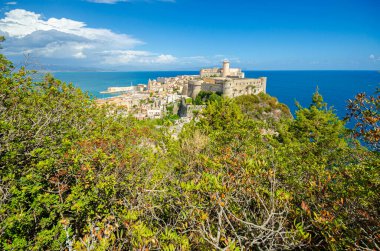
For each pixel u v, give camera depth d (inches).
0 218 218.5
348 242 172.1
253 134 500.1
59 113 423.5
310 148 490.9
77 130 434.3
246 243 161.3
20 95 377.4
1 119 323.0
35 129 348.8
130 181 278.8
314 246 178.4
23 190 233.8
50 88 427.8
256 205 215.6
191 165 342.0
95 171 278.2
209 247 169.9
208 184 195.2
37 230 246.8
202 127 767.7
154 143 490.6
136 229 169.2
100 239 163.5
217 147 419.2
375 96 239.8
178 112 3784.5
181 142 475.2
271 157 313.7
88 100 528.1
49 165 261.0
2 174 263.3
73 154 283.6
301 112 1072.8
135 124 569.9
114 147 377.1
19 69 365.4
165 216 244.1
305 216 208.5
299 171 333.7
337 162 412.5
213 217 197.8
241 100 2773.1
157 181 278.1
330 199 234.1
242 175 210.7
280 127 1058.7
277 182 257.3
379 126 227.3
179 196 218.8
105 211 245.0
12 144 286.0
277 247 166.7
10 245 205.6
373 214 194.4
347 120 260.4
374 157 275.9
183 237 168.4
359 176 248.4
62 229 226.7
